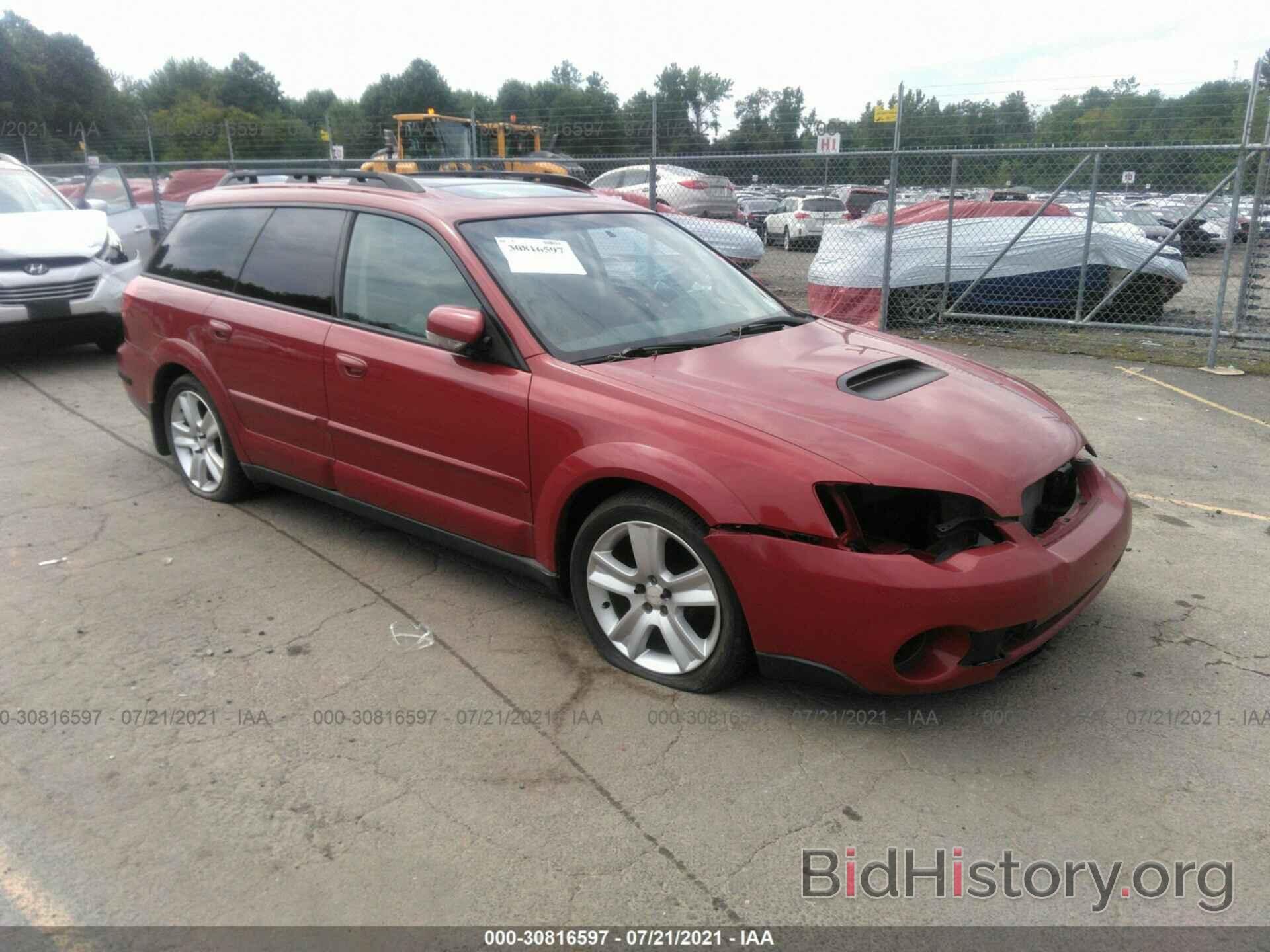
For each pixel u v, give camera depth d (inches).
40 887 94.3
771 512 110.7
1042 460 119.4
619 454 121.1
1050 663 132.9
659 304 153.3
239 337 174.9
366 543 177.0
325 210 168.1
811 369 134.6
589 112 1072.8
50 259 305.7
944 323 410.6
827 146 477.1
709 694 125.0
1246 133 323.3
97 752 115.0
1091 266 393.1
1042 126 558.9
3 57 2107.5
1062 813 103.6
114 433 248.5
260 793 107.6
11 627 145.3
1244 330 351.6
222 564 167.9
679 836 100.6
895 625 106.4
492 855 97.9
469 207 155.5
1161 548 171.2
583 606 133.7
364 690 128.1
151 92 3080.7
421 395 144.7
